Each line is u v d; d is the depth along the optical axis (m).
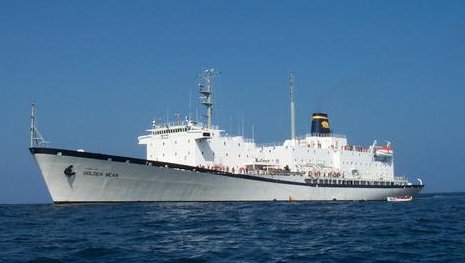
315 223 47.25
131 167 62.81
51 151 59.59
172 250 31.11
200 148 74.94
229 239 36.12
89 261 27.52
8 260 27.77
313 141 92.75
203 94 79.12
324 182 85.75
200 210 59.72
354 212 61.47
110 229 41.69
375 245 33.34
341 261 27.75
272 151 86.75
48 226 44.62
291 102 92.75
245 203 73.12
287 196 79.12
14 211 66.62
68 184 61.34
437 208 72.06
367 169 98.56
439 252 30.31
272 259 28.27
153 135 78.81
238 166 79.75
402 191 103.25
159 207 62.38
